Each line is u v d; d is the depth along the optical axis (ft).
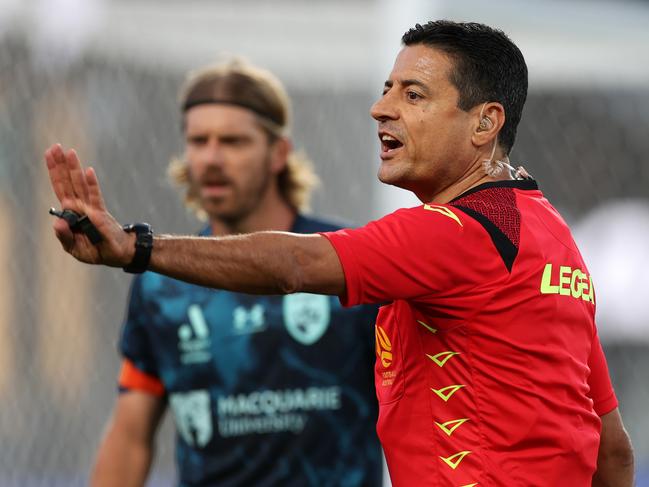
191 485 39.73
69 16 60.23
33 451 56.85
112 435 41.32
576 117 66.49
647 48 67.87
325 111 63.82
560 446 25.09
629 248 68.80
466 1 63.98
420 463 25.73
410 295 24.44
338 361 38.70
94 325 58.39
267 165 41.42
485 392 24.85
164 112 61.31
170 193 59.47
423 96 25.70
